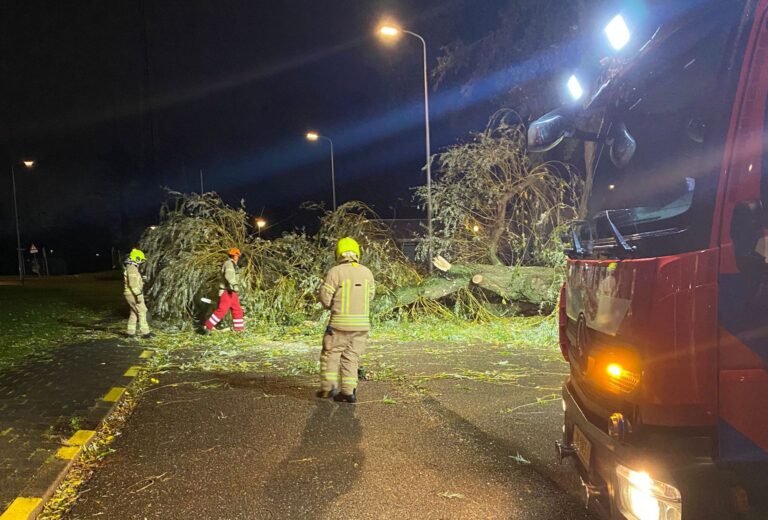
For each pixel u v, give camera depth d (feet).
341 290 20.98
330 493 13.69
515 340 33.40
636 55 10.94
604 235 9.91
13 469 14.60
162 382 24.71
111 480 14.61
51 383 23.79
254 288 40.55
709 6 8.59
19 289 91.97
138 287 36.22
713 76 8.26
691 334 7.64
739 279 7.55
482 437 17.25
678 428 7.82
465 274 39.32
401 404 20.84
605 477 9.23
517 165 42.86
